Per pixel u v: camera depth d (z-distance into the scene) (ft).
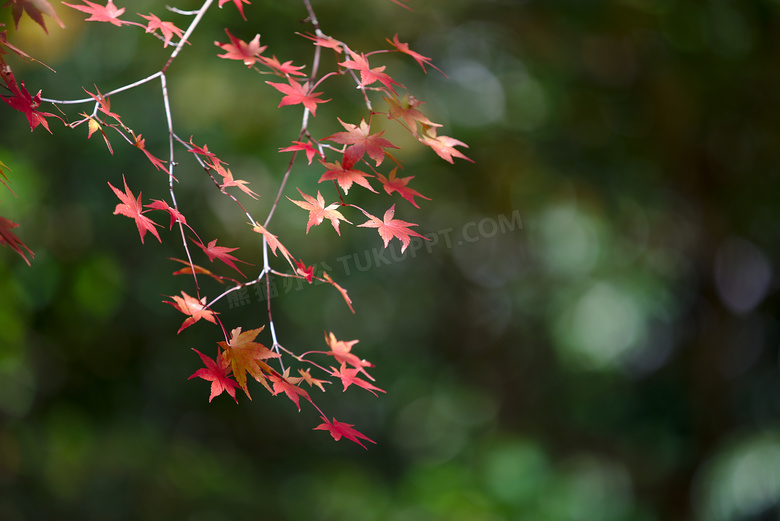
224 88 11.96
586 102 13.55
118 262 12.52
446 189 14.26
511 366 18.42
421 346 18.38
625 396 16.39
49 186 11.68
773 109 13.29
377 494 15.01
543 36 12.94
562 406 17.33
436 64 13.29
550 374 17.89
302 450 16.15
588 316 16.57
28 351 11.69
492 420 18.42
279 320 14.61
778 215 14.28
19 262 10.93
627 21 12.48
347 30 12.41
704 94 13.28
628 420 16.11
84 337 12.54
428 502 14.52
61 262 11.75
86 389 12.96
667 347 16.14
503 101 13.83
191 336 13.93
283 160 12.30
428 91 13.11
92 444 12.07
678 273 15.35
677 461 15.11
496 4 12.82
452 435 18.24
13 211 10.21
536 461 16.15
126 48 12.07
